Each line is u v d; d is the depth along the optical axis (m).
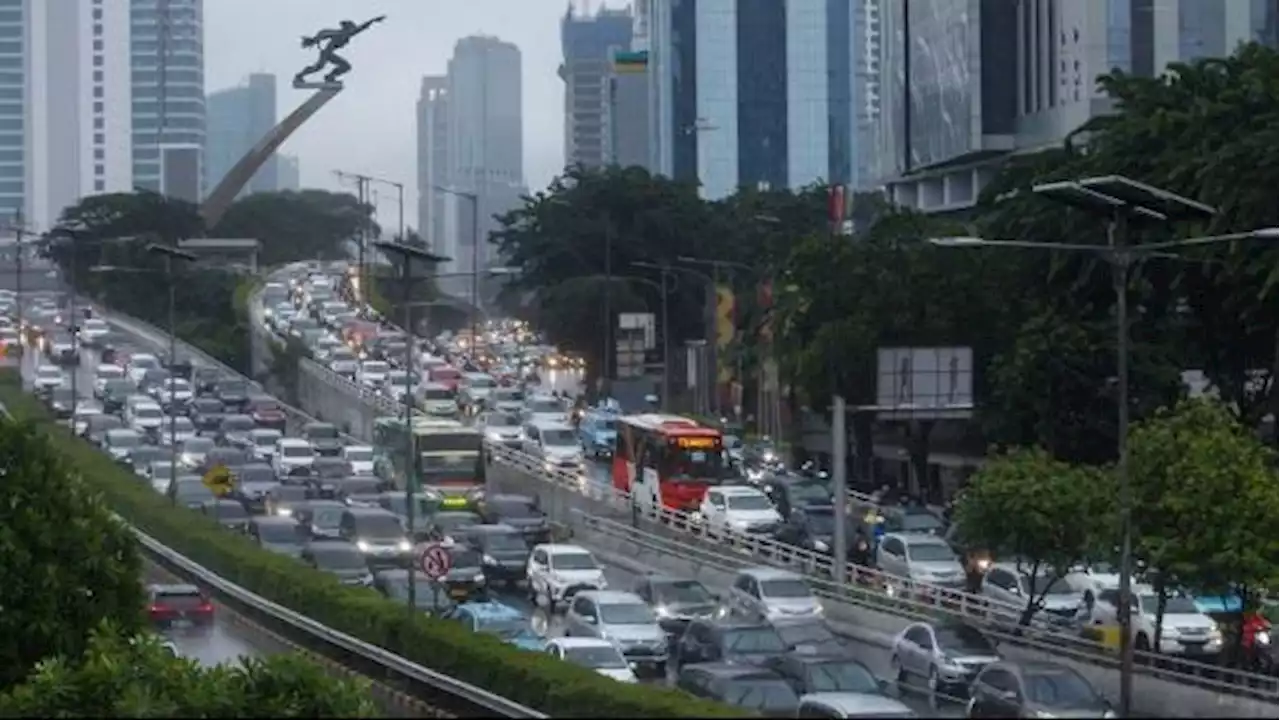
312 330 179.25
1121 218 53.09
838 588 73.00
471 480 98.12
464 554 75.25
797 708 42.03
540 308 177.50
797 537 89.25
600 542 91.69
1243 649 65.12
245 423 128.88
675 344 178.50
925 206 194.50
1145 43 160.25
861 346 102.44
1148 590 66.94
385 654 53.03
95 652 41.94
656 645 58.56
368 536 81.44
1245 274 87.62
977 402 96.56
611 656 53.41
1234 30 160.88
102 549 50.19
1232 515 60.62
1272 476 62.97
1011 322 100.38
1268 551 60.94
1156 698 53.31
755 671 47.53
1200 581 60.97
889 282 102.56
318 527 85.12
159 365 151.50
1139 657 58.94
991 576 72.94
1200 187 89.88
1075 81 162.38
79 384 148.25
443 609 62.28
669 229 180.50
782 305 111.50
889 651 65.31
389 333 182.12
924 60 189.88
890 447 112.81
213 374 156.00
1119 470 56.66
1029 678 44.72
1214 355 96.81
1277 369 90.50
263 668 38.91
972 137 176.75
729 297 147.12
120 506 90.94
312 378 155.62
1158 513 61.56
